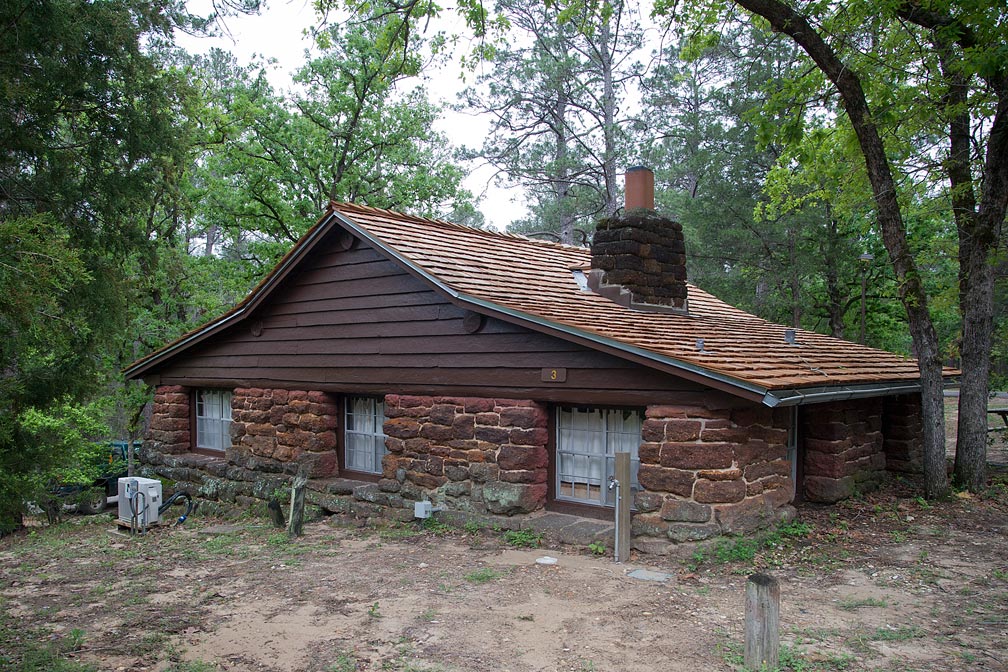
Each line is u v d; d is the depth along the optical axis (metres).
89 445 13.41
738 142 22.81
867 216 20.48
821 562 6.98
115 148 9.60
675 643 5.07
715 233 22.67
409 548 8.03
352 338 10.16
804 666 4.62
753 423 7.46
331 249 10.41
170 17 10.42
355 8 11.38
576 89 25.19
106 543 9.45
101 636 5.66
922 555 7.19
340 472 10.70
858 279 23.47
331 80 22.09
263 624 5.78
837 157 12.37
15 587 7.30
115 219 9.64
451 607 5.96
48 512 11.79
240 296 22.20
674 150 28.47
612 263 9.79
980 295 10.14
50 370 7.18
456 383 8.88
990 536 7.95
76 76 8.40
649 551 7.08
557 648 5.06
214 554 8.29
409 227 10.25
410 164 23.41
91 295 8.49
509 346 8.37
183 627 5.81
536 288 9.23
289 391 11.08
